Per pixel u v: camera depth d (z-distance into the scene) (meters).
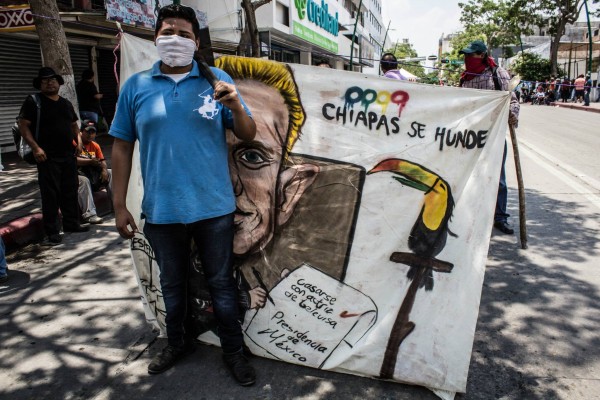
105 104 13.38
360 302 2.56
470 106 2.38
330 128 2.52
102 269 4.30
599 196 6.55
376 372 2.55
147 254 2.92
